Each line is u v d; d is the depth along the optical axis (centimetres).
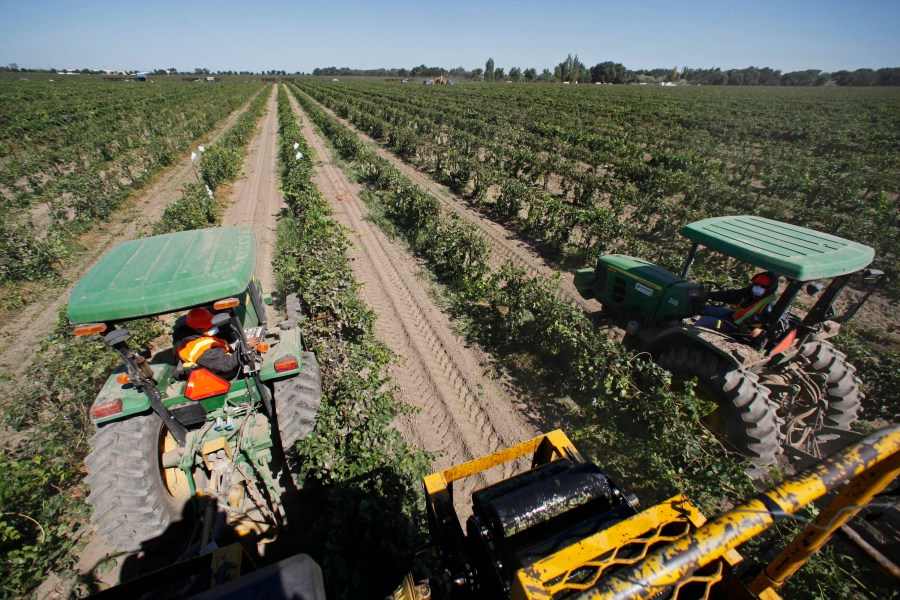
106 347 698
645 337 652
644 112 4075
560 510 247
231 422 450
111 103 4447
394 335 820
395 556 358
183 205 1276
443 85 9775
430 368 728
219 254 412
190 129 2961
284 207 1554
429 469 497
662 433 493
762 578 194
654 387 524
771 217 1419
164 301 354
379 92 7038
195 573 270
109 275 374
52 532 442
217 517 396
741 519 156
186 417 441
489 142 2516
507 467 535
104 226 1385
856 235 1225
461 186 1788
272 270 1080
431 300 947
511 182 1482
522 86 9388
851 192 1480
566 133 2772
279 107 4750
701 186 1642
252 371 436
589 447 565
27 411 610
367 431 458
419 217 1316
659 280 646
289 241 1144
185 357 423
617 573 151
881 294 1005
